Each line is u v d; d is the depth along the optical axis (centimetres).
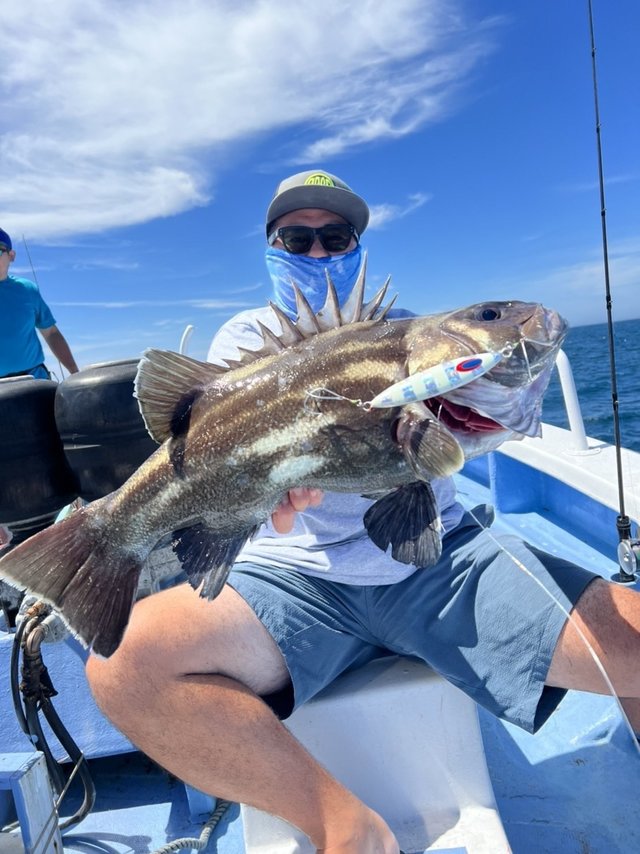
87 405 267
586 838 212
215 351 276
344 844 180
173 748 190
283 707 210
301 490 195
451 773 213
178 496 200
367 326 195
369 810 189
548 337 183
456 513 245
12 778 184
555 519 468
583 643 191
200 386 203
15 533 283
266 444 192
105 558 200
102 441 269
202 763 189
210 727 186
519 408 185
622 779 234
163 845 234
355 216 316
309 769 186
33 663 224
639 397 1916
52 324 550
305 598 216
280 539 236
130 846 236
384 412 181
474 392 181
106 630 193
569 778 238
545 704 206
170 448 201
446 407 186
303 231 299
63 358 580
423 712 212
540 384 191
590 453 400
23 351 501
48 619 227
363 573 217
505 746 259
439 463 167
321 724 213
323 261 291
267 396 193
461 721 212
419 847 200
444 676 213
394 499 190
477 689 207
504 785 238
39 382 288
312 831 185
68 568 196
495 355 168
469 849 196
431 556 179
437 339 183
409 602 217
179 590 211
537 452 417
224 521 200
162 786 265
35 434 276
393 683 216
